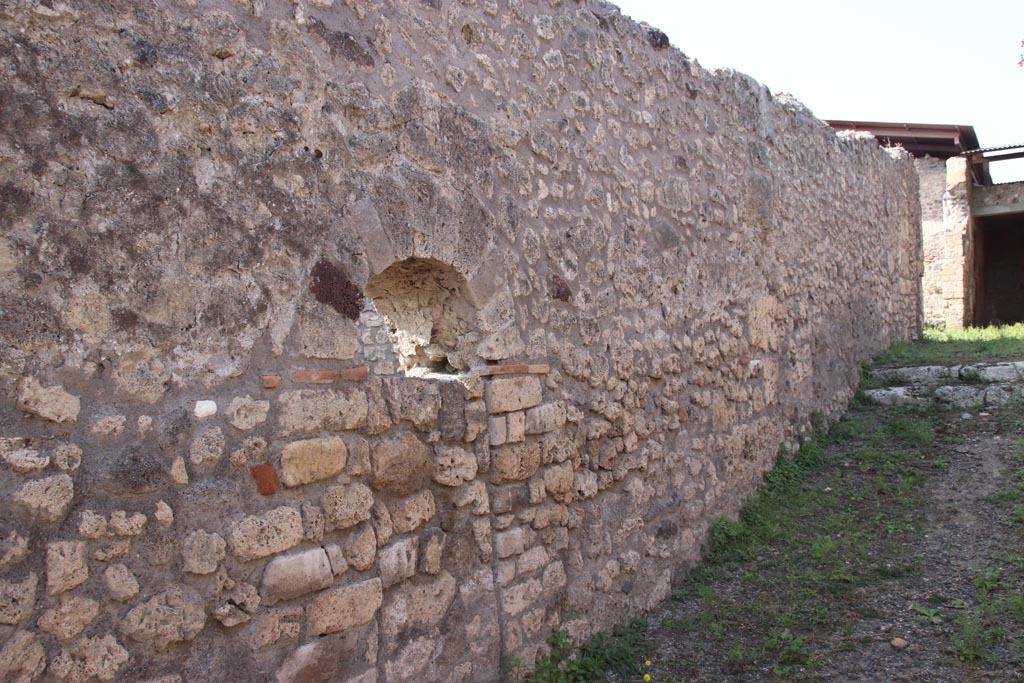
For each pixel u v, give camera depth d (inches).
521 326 138.2
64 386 78.2
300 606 97.6
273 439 96.0
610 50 169.9
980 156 563.8
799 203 254.8
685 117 195.2
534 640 135.5
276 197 98.5
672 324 184.5
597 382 157.3
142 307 84.7
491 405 129.7
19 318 75.0
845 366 288.7
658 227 181.6
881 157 346.3
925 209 561.6
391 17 117.6
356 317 107.3
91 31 82.1
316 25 105.7
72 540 77.6
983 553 175.2
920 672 136.1
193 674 86.6
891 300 356.5
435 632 117.0
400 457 112.3
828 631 152.9
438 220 121.2
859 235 314.3
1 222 74.2
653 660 147.0
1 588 71.7
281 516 95.7
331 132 106.0
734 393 209.5
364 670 105.3
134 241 84.4
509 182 138.2
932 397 275.7
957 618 150.6
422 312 134.7
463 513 124.0
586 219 157.6
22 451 74.5
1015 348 320.2
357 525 105.6
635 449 167.9
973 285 581.0
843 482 222.7
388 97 114.9
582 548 150.3
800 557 184.1
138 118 85.4
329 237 104.2
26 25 77.1
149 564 83.5
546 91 149.7
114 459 81.4
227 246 92.9
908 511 200.8
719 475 199.0
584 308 155.2
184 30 90.7
